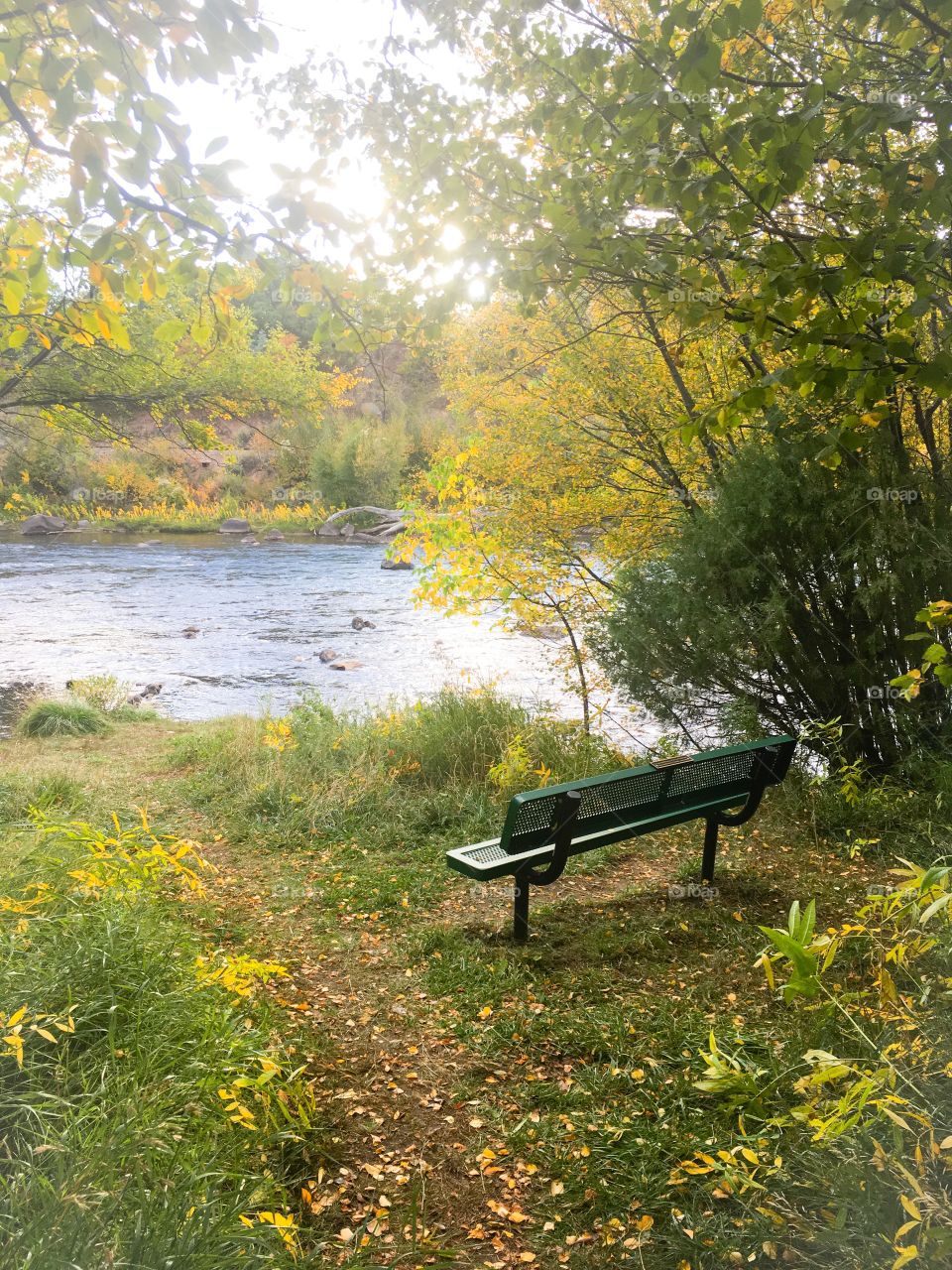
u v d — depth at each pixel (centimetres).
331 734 749
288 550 2942
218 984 305
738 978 350
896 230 249
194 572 2388
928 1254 183
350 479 3731
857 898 418
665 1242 218
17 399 990
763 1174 228
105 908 310
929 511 528
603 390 717
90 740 905
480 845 405
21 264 201
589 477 753
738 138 248
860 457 537
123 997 271
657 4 252
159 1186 202
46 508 3634
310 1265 210
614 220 272
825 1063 182
